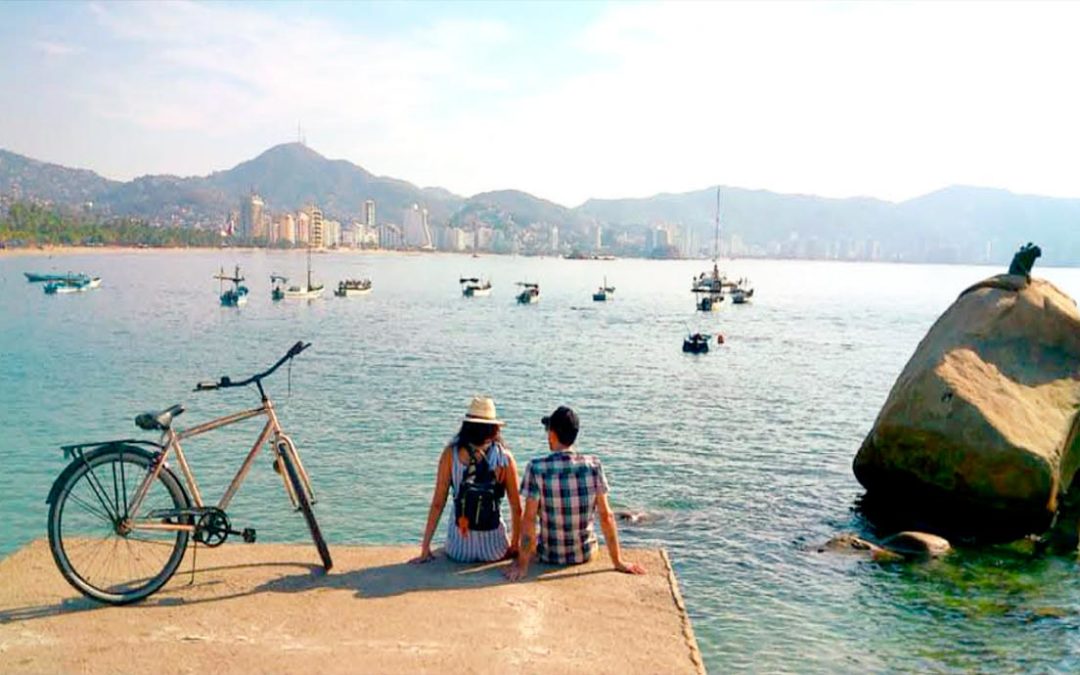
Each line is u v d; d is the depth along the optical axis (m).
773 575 16.61
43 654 5.21
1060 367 18.77
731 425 34.72
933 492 18.48
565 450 7.02
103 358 57.22
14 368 51.44
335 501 22.42
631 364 57.59
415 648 5.38
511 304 131.38
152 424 6.27
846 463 27.56
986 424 17.56
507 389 44.56
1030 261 20.16
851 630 13.84
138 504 6.16
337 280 199.62
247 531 6.50
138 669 5.03
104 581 6.24
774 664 12.64
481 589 6.40
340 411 36.88
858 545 18.14
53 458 27.73
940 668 12.42
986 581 15.95
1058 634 13.52
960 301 20.44
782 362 60.12
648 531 19.83
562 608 6.05
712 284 143.38
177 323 88.06
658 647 5.46
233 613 5.88
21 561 6.73
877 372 54.38
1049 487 17.30
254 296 139.38
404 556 7.16
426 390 43.72
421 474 25.50
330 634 5.55
